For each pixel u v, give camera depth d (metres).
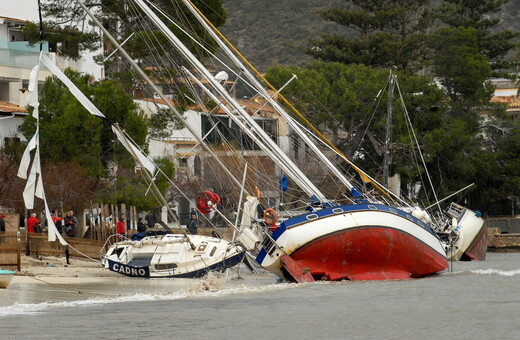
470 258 154.62
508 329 66.94
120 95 156.12
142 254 107.75
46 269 109.12
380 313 75.38
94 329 66.38
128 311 75.44
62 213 141.88
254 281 104.62
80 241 122.44
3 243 101.06
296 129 114.38
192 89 119.06
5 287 89.50
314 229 99.38
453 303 81.44
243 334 65.31
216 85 109.88
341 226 99.88
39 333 64.38
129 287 94.00
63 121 150.62
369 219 101.06
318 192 106.62
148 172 106.44
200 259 104.81
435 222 139.38
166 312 74.75
